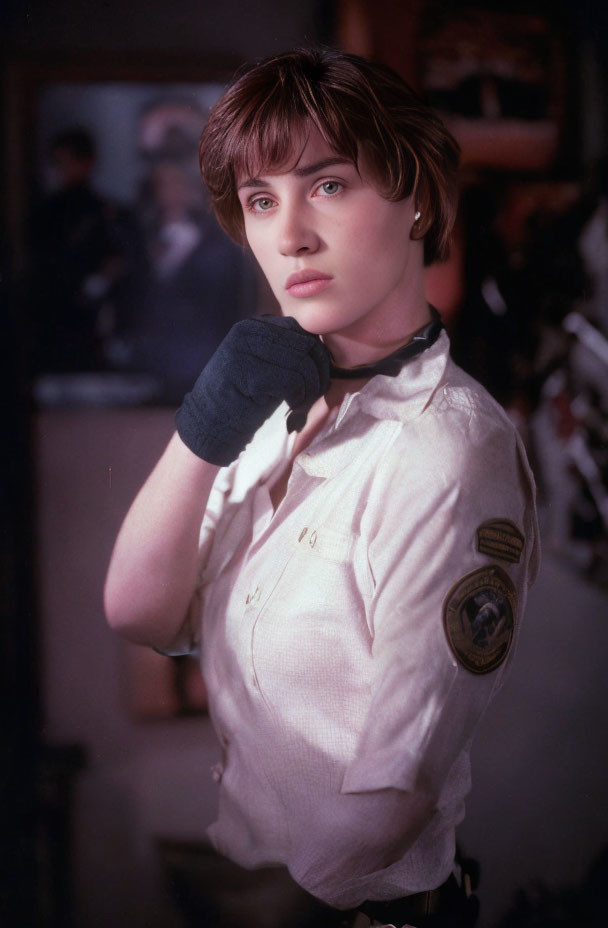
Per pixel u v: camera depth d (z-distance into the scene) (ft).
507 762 5.51
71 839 5.33
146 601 2.48
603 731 5.68
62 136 6.42
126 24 6.37
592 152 6.12
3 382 6.53
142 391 6.66
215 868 2.72
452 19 6.06
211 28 6.36
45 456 6.64
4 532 6.53
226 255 6.59
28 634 6.46
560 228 6.14
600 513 6.10
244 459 2.56
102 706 6.38
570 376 6.18
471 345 6.18
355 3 6.07
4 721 6.07
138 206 6.55
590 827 5.14
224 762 2.56
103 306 6.59
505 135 6.09
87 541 6.61
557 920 4.55
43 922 4.93
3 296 6.51
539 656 5.96
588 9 6.07
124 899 4.92
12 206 6.42
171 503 2.36
